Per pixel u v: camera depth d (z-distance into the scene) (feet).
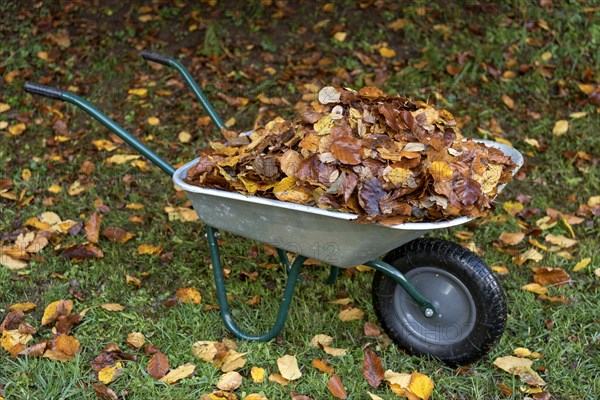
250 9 19.42
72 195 14.88
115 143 16.15
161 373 11.75
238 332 12.28
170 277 13.39
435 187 10.85
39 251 13.65
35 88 11.93
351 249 11.19
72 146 16.08
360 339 12.41
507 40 18.40
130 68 17.95
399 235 11.00
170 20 19.26
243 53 18.42
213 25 18.63
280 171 11.34
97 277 13.26
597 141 16.26
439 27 18.72
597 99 17.06
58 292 12.99
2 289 13.03
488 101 17.28
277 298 12.98
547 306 12.92
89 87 17.52
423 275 11.84
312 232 11.16
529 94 17.44
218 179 11.37
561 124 16.47
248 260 13.65
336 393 11.45
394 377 11.64
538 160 15.93
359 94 11.93
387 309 12.09
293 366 11.78
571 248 14.05
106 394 11.44
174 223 14.38
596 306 12.90
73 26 18.98
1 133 16.28
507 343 12.36
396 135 11.39
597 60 18.02
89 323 12.53
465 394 11.73
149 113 16.96
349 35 18.78
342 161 11.04
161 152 15.99
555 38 18.40
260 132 12.03
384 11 19.36
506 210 14.73
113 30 18.89
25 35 18.67
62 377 11.65
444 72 17.87
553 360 12.12
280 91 17.48
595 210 14.65
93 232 13.85
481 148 11.60
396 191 10.93
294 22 19.15
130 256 13.74
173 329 12.46
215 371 11.82
